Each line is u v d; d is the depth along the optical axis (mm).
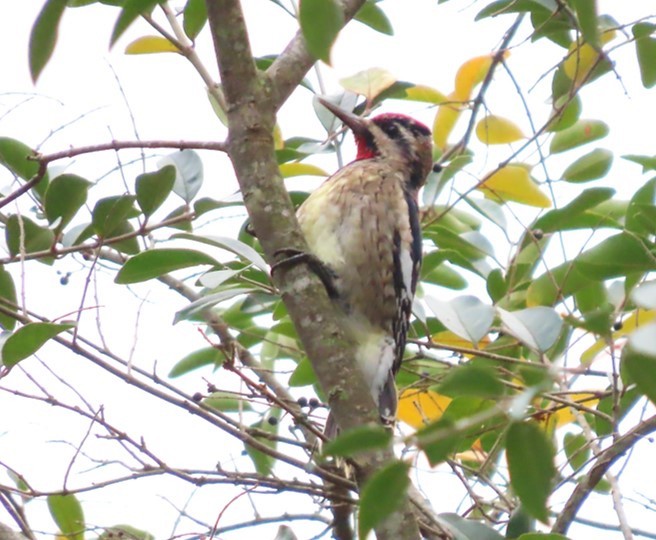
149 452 7109
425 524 7570
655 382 3773
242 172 6816
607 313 4254
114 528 7648
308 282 6664
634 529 7961
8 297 7883
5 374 6883
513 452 3990
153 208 7934
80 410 7137
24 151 8508
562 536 6570
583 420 8305
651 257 7586
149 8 5355
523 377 4055
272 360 9727
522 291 9320
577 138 9688
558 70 9391
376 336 9336
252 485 7172
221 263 7555
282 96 6945
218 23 6805
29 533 7188
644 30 8016
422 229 9742
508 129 9695
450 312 7898
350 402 6402
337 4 4281
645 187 8383
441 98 10188
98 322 7434
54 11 5352
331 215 9562
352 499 7105
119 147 6961
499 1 8969
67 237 8461
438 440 3871
